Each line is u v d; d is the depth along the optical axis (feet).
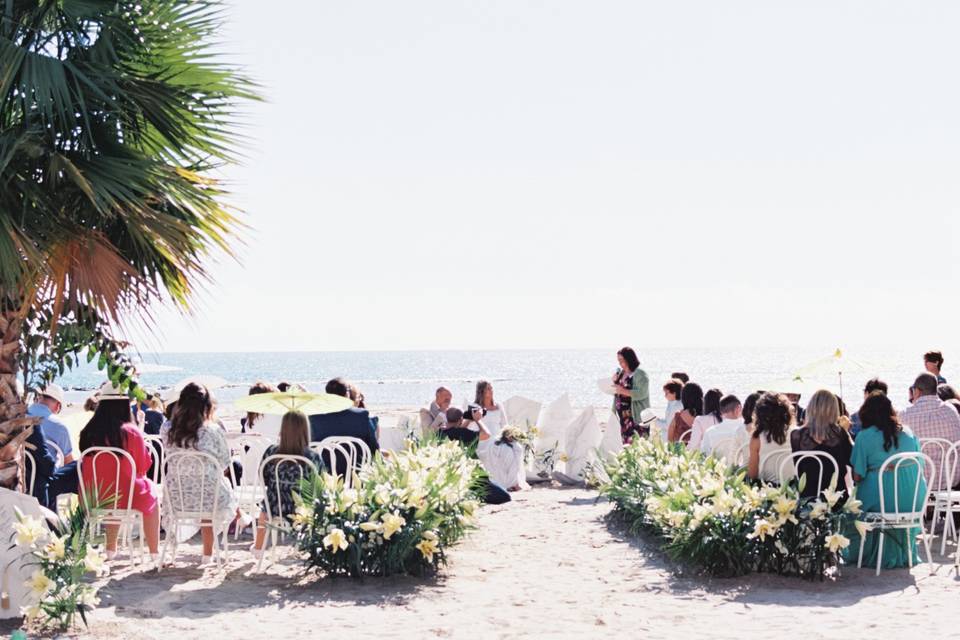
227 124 20.81
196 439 24.64
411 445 32.30
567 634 18.63
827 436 25.73
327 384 33.12
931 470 25.14
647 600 21.67
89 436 24.67
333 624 19.22
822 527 23.52
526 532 31.68
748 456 29.30
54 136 19.13
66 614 18.43
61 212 19.13
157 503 25.46
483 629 19.02
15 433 19.88
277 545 28.58
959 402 32.42
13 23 19.11
